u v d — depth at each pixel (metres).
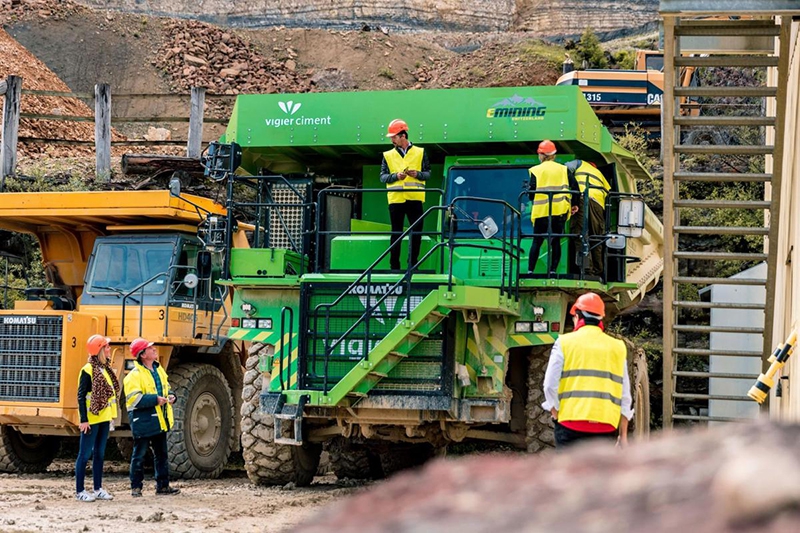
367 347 14.93
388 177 15.77
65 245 21.23
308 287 15.69
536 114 15.80
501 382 15.18
